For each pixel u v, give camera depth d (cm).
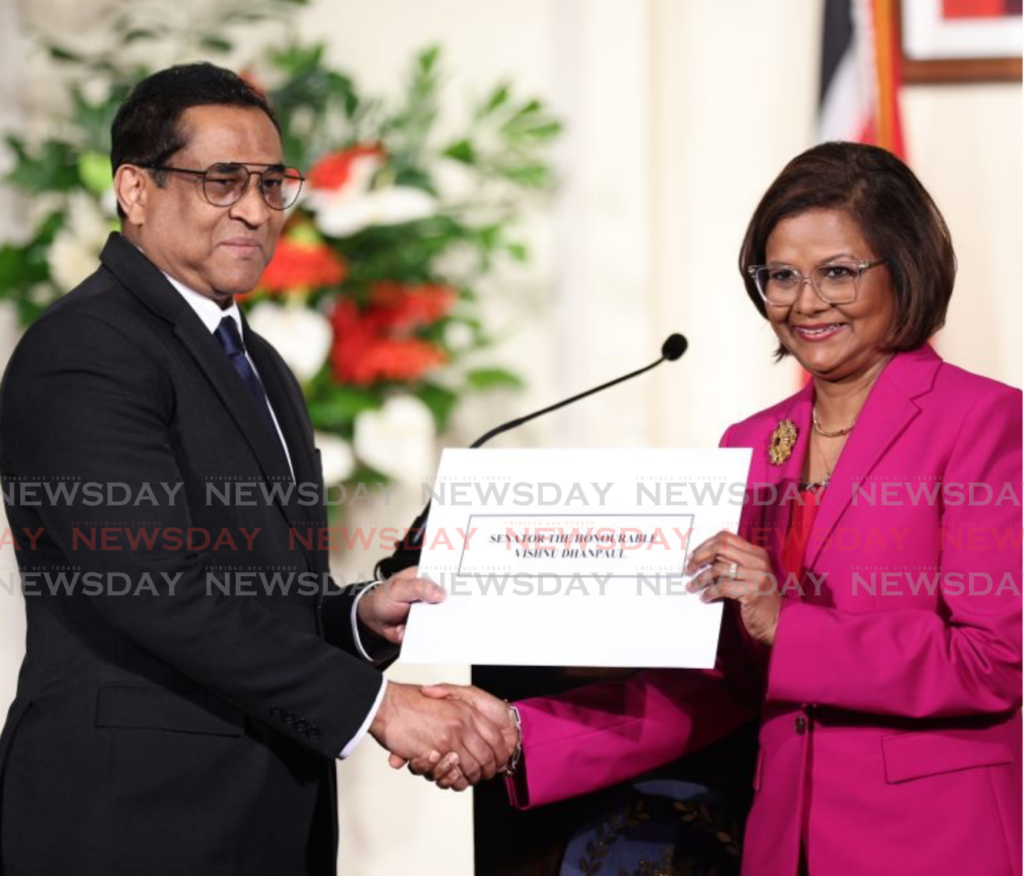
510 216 750
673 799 420
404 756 409
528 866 423
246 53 780
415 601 396
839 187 381
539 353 791
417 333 692
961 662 357
